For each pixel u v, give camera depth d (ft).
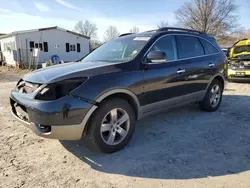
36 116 8.79
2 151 10.62
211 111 16.65
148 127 13.71
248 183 8.17
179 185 8.09
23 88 10.16
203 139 11.94
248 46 32.40
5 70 63.98
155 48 12.21
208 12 132.98
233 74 30.68
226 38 135.54
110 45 14.03
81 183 8.26
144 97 11.30
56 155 10.30
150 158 9.99
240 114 16.24
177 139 11.96
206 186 8.01
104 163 9.63
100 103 9.75
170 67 12.56
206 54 15.65
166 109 13.10
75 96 8.98
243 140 11.80
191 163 9.53
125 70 10.58
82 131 9.34
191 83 14.08
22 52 71.10
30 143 11.52
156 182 8.29
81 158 10.03
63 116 8.74
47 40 76.02
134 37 13.38
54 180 8.43
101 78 9.71
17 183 8.21
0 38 84.89
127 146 11.14
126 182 8.32
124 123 10.87
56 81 8.90
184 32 14.47
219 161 9.68
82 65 11.00
